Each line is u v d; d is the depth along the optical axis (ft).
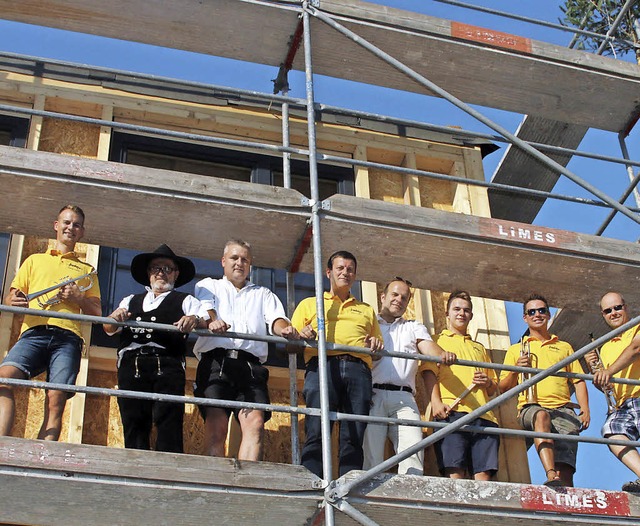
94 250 27.07
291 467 19.74
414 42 28.50
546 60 29.14
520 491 20.59
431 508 20.07
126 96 29.53
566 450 24.13
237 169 30.42
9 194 23.21
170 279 23.29
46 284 22.74
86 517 19.80
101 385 25.40
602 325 28.71
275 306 22.95
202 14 27.91
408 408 23.58
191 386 25.90
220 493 19.31
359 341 22.90
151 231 24.41
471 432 23.56
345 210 23.70
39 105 28.71
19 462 18.60
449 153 31.73
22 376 21.44
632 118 30.76
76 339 22.40
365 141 31.09
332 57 28.96
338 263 23.47
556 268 25.91
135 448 21.62
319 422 21.70
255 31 28.37
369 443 22.98
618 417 23.41
